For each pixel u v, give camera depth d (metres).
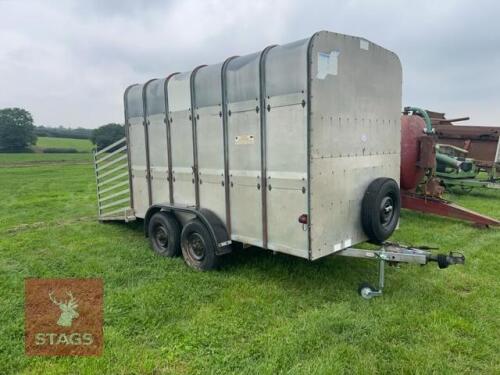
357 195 4.08
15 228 7.39
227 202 4.45
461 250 5.46
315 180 3.54
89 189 14.28
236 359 2.86
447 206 7.05
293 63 3.51
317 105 3.46
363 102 4.02
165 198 5.47
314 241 3.61
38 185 15.92
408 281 4.27
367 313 3.51
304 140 3.49
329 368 2.65
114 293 4.05
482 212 8.38
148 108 5.56
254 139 4.00
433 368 2.71
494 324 3.32
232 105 4.20
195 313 3.59
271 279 4.36
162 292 4.04
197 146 4.77
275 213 3.90
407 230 6.66
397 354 2.86
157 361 2.84
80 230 7.05
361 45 3.92
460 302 3.73
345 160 3.86
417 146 6.88
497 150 11.05
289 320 3.42
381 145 4.36
